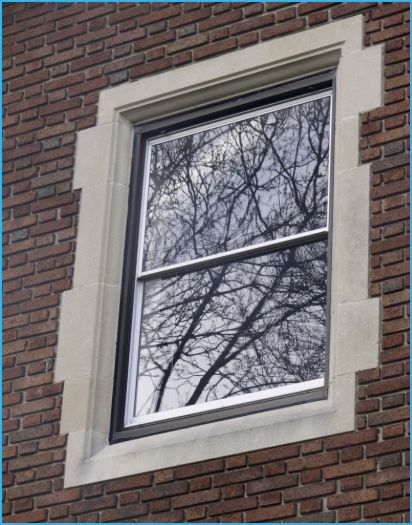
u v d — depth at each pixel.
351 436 11.67
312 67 13.35
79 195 14.00
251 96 13.67
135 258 13.62
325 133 13.21
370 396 11.75
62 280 13.70
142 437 12.78
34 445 13.09
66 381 13.21
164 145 14.02
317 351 12.44
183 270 13.38
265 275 12.97
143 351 13.23
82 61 14.64
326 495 11.57
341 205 12.56
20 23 15.27
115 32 14.58
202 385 12.82
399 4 13.13
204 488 12.09
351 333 12.04
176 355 13.09
